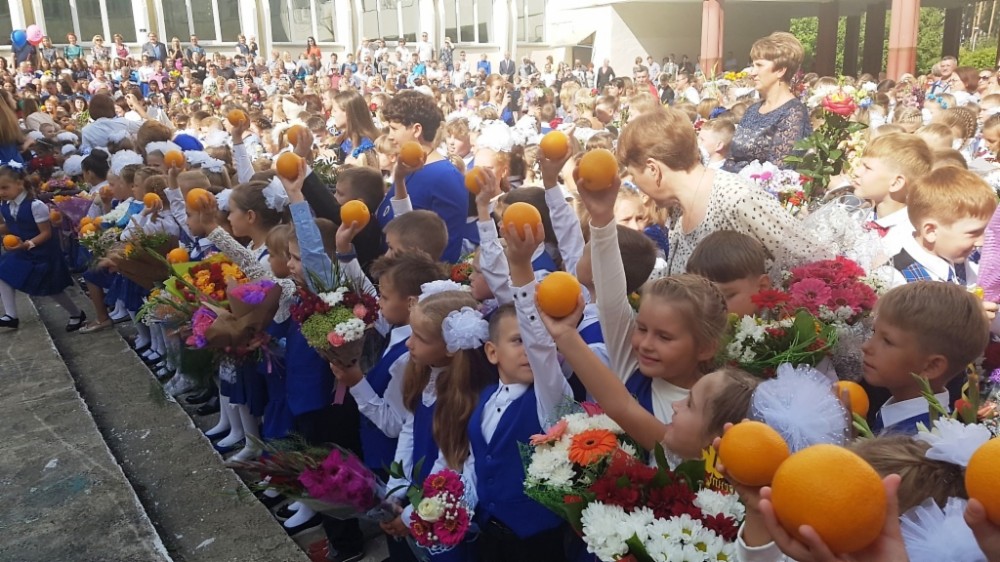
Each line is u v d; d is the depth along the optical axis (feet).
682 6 90.99
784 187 11.89
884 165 9.75
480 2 94.94
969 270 9.37
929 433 4.34
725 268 7.32
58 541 9.41
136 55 76.38
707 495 4.79
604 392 5.58
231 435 13.04
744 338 6.46
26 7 71.10
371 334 9.69
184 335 10.46
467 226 12.62
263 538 9.94
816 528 2.74
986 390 6.90
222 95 52.60
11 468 11.39
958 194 8.32
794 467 2.86
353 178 12.64
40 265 19.24
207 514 10.59
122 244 14.56
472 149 19.36
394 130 12.65
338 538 9.61
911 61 61.41
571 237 9.57
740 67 93.40
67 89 51.21
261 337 10.02
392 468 7.43
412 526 6.55
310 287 9.20
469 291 8.31
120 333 19.63
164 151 18.29
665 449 5.49
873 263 8.84
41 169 26.27
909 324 5.88
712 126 16.70
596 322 7.70
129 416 14.11
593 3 89.81
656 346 5.94
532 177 16.67
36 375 15.57
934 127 13.50
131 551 9.20
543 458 5.65
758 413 4.53
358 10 87.76
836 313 6.89
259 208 12.01
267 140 26.14
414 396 8.03
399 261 8.98
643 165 8.54
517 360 6.84
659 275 9.44
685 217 8.70
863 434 4.90
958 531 3.51
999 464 2.92
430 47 86.74
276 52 76.18
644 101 20.99
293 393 9.82
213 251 13.70
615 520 4.76
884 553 2.83
